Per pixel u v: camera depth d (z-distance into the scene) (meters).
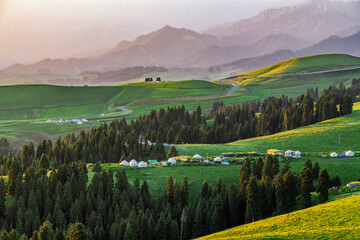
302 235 65.06
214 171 129.50
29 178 119.06
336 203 79.31
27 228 95.50
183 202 104.19
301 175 90.88
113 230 90.38
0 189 104.31
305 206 88.69
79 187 112.12
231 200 96.19
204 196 106.12
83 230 84.88
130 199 105.25
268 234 67.81
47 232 87.25
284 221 76.25
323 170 89.06
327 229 65.62
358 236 60.47
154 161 152.75
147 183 119.69
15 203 102.88
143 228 88.69
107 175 114.94
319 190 88.50
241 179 109.94
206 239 76.94
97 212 99.81
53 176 115.44
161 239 89.50
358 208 72.06
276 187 95.38
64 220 98.06
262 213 95.56
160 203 103.81
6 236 85.88
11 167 122.56
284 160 139.62
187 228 92.69
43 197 108.19
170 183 106.38
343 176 114.44
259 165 119.75
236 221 95.62
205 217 94.56
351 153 143.75
